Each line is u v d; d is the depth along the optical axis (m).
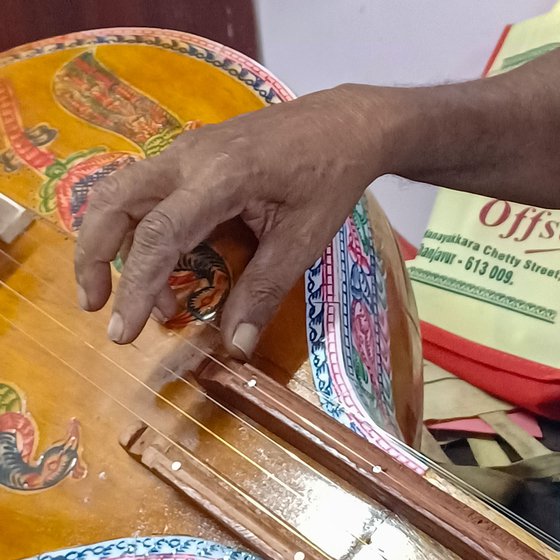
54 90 0.77
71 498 0.50
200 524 0.48
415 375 0.68
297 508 0.46
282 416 0.49
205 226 0.49
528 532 0.46
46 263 0.63
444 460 0.84
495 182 0.63
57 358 0.57
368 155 0.54
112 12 1.14
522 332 0.89
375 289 0.63
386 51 1.15
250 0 1.17
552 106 0.61
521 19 1.05
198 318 0.57
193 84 0.76
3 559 0.48
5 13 1.11
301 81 1.24
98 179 0.69
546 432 0.86
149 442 0.51
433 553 0.44
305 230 0.53
